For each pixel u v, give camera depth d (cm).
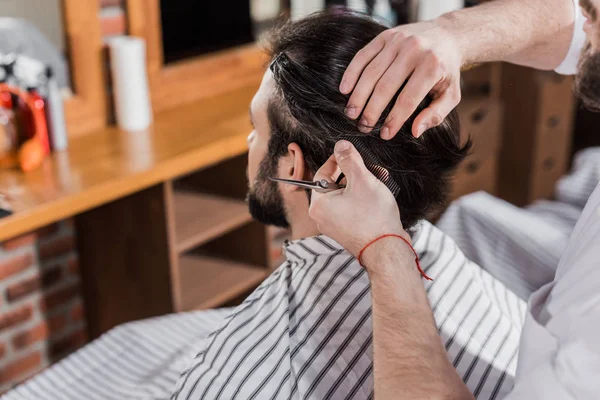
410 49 89
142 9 234
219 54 263
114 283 236
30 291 229
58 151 213
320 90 99
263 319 107
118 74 225
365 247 85
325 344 101
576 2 113
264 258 252
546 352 76
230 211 239
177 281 223
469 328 107
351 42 100
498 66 333
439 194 108
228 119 238
